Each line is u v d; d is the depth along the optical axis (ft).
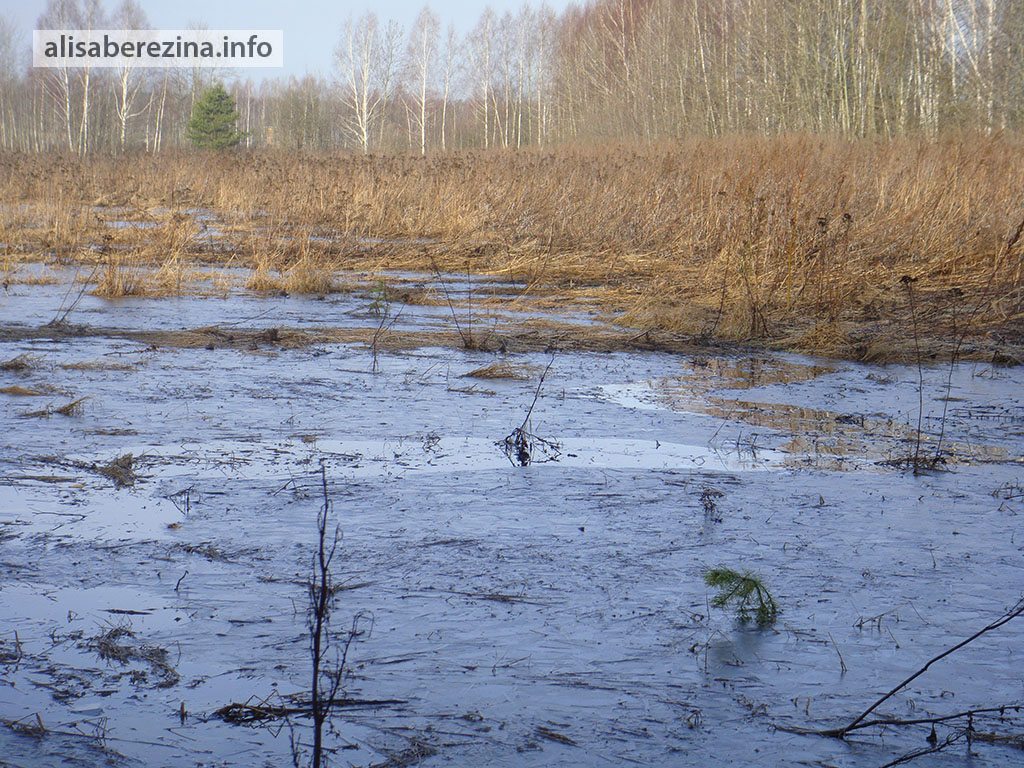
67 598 13.56
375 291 43.68
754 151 75.56
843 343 34.88
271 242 60.03
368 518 16.93
